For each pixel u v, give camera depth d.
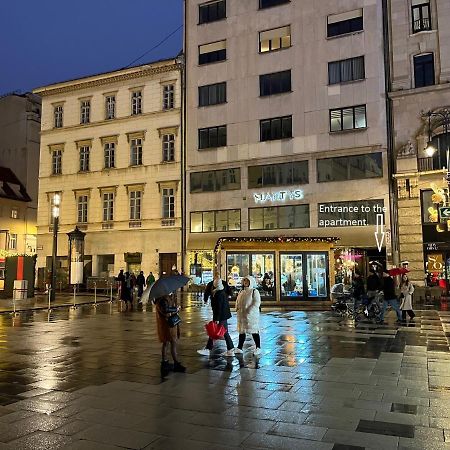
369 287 17.77
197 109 38.66
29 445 5.08
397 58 32.44
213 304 10.65
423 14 32.16
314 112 34.69
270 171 35.81
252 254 23.83
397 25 32.72
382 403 6.65
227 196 36.91
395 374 8.46
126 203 40.28
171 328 8.81
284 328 14.99
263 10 37.19
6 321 17.50
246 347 11.36
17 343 12.07
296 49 35.75
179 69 39.38
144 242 39.16
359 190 32.72
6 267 29.97
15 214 49.44
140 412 6.25
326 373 8.55
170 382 7.89
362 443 5.14
